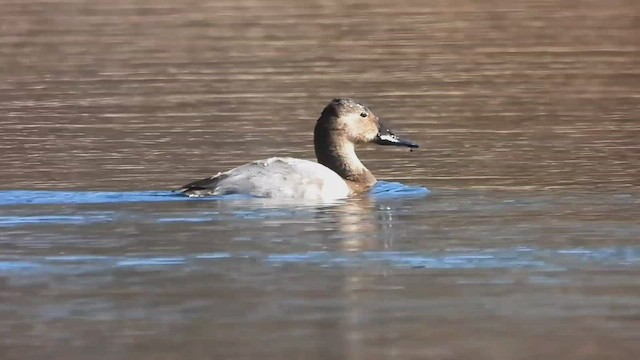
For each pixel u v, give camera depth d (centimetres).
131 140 2016
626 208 1495
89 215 1444
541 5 3584
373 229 1392
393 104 2331
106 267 1234
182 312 1102
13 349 1015
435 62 2777
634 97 2380
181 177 1725
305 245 1316
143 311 1103
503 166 1800
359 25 3269
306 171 1555
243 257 1265
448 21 3334
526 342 1023
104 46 2995
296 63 2775
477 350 1009
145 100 2386
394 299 1134
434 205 1530
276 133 2077
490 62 2773
